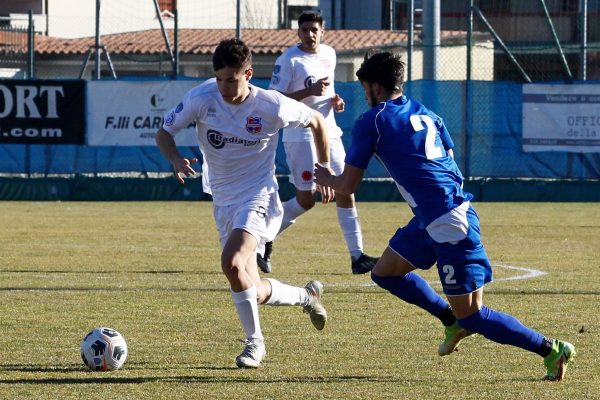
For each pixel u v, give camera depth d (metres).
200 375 16.77
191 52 77.38
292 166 27.39
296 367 17.48
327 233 42.19
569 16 77.75
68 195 58.50
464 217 15.83
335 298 25.33
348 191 16.48
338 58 78.81
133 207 54.50
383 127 16.12
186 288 26.81
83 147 57.34
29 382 16.14
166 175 59.22
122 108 57.12
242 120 17.69
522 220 47.62
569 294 25.98
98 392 15.47
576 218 48.62
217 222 18.48
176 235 40.94
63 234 40.97
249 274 17.88
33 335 20.25
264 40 83.25
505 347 19.36
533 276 29.45
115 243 37.94
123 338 18.69
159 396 15.23
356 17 94.38
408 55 56.88
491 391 15.70
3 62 77.38
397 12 92.38
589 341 19.88
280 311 23.45
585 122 55.56
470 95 56.31
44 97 57.12
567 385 16.16
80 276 29.05
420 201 15.96
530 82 56.09
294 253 35.25
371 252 35.47
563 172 56.09
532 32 78.19
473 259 15.91
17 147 57.34
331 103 26.17
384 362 17.95
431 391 15.70
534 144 56.12
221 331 20.86
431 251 16.98
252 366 17.31
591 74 71.75
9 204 55.97
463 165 56.69
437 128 16.55
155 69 78.69
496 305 24.20
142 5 98.25
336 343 19.69
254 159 18.05
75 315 22.59
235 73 17.06
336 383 16.23
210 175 18.38
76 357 18.17
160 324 21.59
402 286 17.39
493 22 78.75
